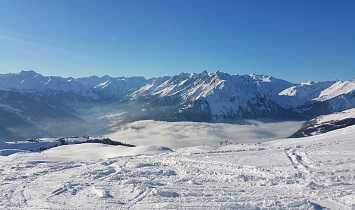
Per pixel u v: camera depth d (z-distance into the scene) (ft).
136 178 92.84
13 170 122.72
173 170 105.29
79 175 103.81
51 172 114.42
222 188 74.79
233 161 111.45
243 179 83.05
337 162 95.04
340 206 56.95
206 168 103.91
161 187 78.18
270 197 64.95
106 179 94.32
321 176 79.71
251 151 137.59
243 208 58.54
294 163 101.45
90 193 77.56
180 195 70.28
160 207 61.93
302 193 66.85
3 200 73.41
